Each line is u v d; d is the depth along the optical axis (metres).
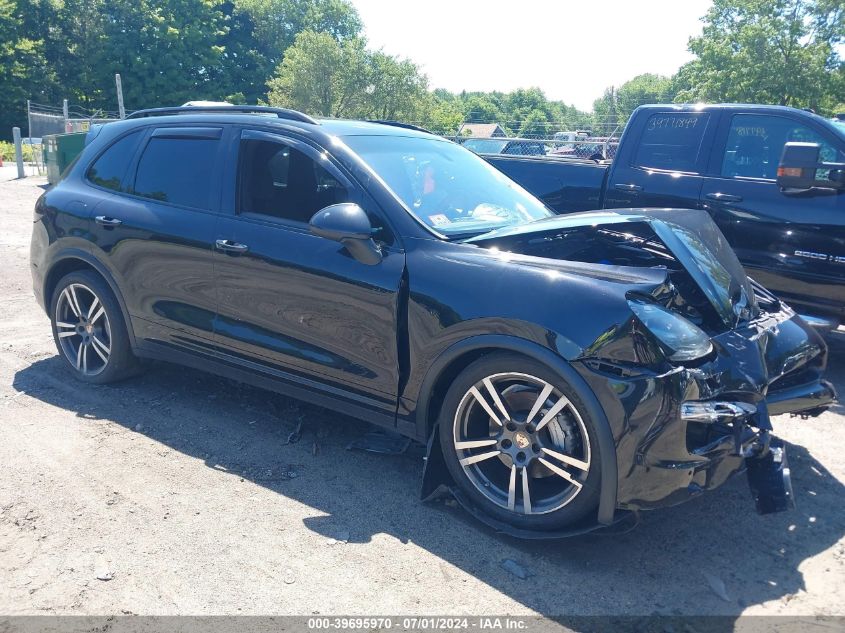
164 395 4.58
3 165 28.64
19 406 4.34
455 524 3.22
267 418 4.29
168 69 56.75
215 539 3.03
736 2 39.69
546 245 3.55
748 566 2.98
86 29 54.97
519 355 2.97
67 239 4.58
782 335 3.50
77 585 2.70
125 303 4.41
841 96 37.78
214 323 4.01
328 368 3.60
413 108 49.38
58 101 55.03
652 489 2.76
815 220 5.52
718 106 6.26
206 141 4.20
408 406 3.37
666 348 2.77
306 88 48.25
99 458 3.71
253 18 67.06
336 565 2.88
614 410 2.74
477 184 4.20
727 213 5.98
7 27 51.44
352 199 3.61
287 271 3.65
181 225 4.08
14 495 3.31
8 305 6.73
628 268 3.07
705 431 2.87
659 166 6.48
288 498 3.39
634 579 2.86
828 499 3.57
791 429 4.47
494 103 155.00
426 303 3.22
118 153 4.61
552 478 3.09
